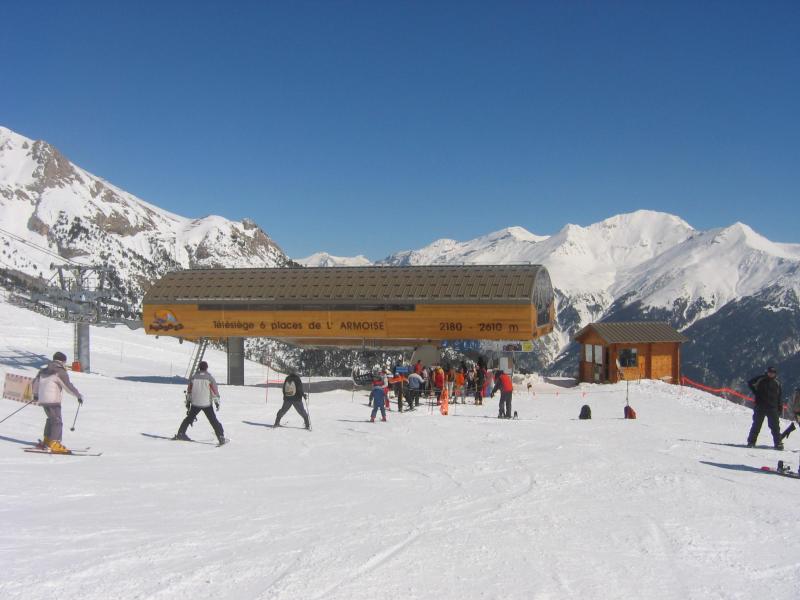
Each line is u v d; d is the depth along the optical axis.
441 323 36.25
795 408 18.31
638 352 42.59
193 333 39.25
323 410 26.30
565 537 9.23
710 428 23.14
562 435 19.78
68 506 10.05
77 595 6.62
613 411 29.20
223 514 9.96
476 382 32.16
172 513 9.91
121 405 23.64
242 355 40.12
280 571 7.52
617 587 7.44
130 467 13.47
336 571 7.58
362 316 37.12
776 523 10.23
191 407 17.20
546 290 40.97
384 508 10.63
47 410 14.48
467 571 7.76
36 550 7.91
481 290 36.00
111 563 7.57
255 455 15.66
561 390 39.28
